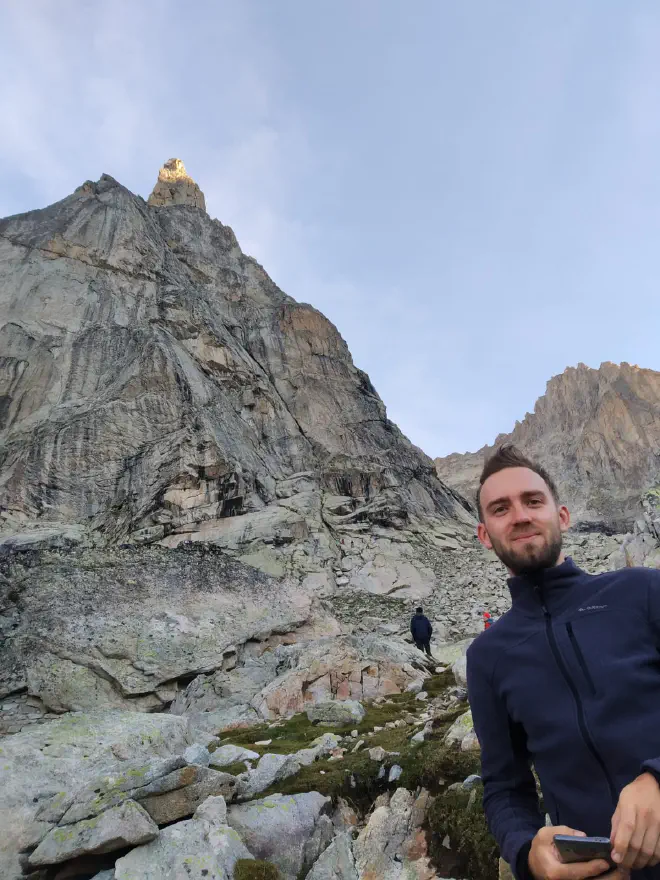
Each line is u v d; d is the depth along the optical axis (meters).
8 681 11.70
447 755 5.68
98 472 27.73
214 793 5.31
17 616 13.66
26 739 6.98
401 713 8.89
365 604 22.38
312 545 27.19
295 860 5.01
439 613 21.53
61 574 15.47
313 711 9.10
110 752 6.80
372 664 11.34
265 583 17.61
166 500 27.05
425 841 5.02
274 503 30.73
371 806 5.71
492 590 23.98
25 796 5.66
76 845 4.55
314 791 5.79
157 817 4.96
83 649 12.29
